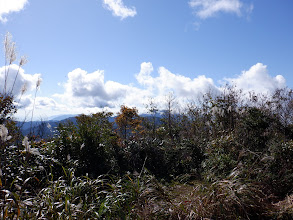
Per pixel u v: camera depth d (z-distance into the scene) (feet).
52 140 20.34
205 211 10.89
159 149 24.89
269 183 13.67
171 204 11.98
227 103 27.86
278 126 24.11
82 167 19.43
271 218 10.66
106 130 24.12
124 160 23.56
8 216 8.86
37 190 13.00
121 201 12.28
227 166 17.57
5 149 14.93
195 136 30.04
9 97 20.53
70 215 9.65
